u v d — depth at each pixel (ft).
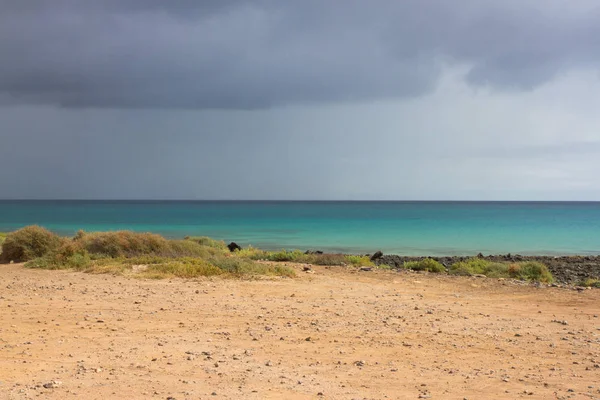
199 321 36.58
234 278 58.90
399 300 47.50
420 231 211.82
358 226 245.24
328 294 50.26
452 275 69.82
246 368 25.45
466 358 28.32
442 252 135.85
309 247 144.87
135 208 579.07
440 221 300.61
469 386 23.36
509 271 72.02
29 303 42.34
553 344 31.53
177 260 68.59
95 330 33.19
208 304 43.24
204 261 65.87
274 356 27.89
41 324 34.68
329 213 442.91
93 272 62.23
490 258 110.01
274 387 22.61
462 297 50.24
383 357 28.22
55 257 69.97
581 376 25.13
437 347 30.58
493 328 35.94
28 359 26.30
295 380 23.72
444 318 39.19
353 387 22.95
